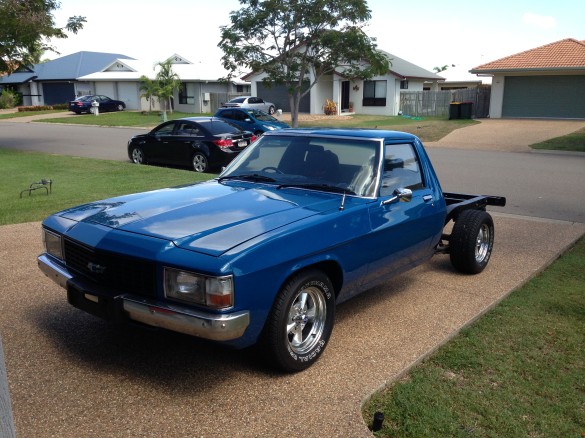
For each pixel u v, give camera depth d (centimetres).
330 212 411
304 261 374
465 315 498
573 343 447
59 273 403
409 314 500
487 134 2597
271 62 2577
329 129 529
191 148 1428
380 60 2561
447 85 5434
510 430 329
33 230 759
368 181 461
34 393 349
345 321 483
